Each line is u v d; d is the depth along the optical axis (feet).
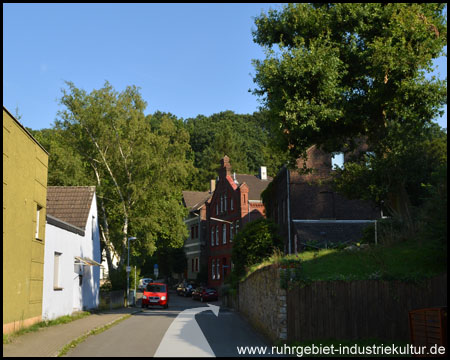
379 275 44.73
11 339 42.70
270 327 49.29
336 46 71.05
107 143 126.93
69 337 46.55
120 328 59.41
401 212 70.64
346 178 74.90
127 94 129.49
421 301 44.21
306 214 112.88
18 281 48.19
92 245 93.91
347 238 104.68
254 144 296.71
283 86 67.82
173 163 128.88
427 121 72.13
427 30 67.15
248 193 185.68
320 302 43.75
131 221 134.62
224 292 119.34
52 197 90.89
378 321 43.86
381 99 69.62
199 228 211.82
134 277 143.23
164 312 97.50
